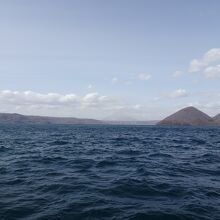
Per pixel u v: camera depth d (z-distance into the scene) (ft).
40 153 90.58
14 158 77.82
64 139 167.53
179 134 261.03
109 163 68.85
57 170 58.70
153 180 48.16
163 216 30.30
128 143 138.62
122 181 46.73
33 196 38.04
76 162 70.33
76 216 30.17
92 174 54.08
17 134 229.86
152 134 254.68
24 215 30.55
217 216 30.58
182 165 66.69
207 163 70.79
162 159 78.13
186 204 34.47
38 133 254.27
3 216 30.30
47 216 30.14
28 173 55.06
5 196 38.06
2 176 51.88
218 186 44.68
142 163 69.36
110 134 247.29
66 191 40.57
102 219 29.37
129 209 32.40
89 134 244.42
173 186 43.88
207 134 269.44
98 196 37.81
